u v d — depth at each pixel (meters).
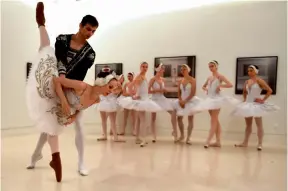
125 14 6.91
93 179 2.56
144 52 6.72
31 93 2.40
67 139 5.30
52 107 2.40
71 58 2.48
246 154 4.13
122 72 6.92
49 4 6.82
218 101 4.81
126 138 5.77
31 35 6.05
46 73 2.37
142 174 2.78
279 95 5.54
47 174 2.72
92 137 5.91
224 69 6.00
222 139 5.89
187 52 6.31
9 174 2.70
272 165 3.36
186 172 2.91
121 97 5.41
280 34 5.58
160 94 5.43
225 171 2.99
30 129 5.98
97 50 7.19
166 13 6.52
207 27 6.15
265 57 5.65
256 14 5.77
